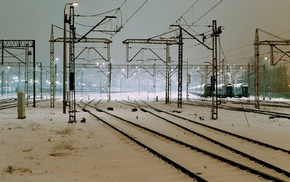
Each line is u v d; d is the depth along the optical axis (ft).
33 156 42.06
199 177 30.40
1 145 49.80
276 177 30.22
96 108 143.74
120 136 61.05
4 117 98.73
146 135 63.31
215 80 97.66
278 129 72.38
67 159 40.96
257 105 142.51
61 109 138.21
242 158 41.42
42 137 58.49
